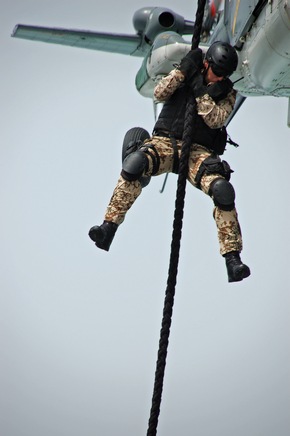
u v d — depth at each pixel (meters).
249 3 41.12
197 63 23.30
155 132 23.72
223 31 50.44
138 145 23.91
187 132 22.75
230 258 22.77
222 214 22.97
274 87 42.91
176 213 22.08
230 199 22.77
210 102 23.05
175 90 23.53
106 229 23.09
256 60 41.50
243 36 42.28
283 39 38.53
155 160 23.20
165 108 23.62
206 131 23.34
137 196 23.39
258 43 40.56
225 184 22.84
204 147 23.41
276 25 38.34
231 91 23.53
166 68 50.16
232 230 22.89
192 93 23.12
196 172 23.12
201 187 23.19
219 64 23.12
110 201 23.30
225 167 23.11
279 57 39.75
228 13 45.38
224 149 23.80
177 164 23.31
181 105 23.48
